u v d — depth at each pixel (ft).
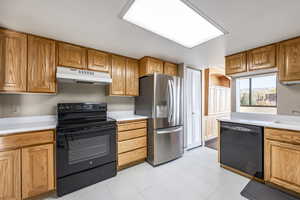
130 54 8.23
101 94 8.59
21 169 4.93
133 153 7.90
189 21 4.87
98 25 5.12
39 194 5.27
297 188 5.19
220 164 7.95
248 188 5.96
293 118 6.42
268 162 5.99
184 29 5.40
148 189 5.94
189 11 4.33
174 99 8.93
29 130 5.08
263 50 6.89
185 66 10.31
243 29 5.38
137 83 9.12
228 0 3.78
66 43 6.54
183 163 8.45
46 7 4.06
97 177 6.46
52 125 5.70
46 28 5.31
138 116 8.71
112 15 4.50
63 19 4.72
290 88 6.55
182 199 5.32
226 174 7.12
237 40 6.31
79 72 6.63
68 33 5.71
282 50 6.30
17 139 4.89
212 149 10.99
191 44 6.78
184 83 10.14
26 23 4.95
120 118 7.67
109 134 6.90
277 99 6.88
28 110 6.48
